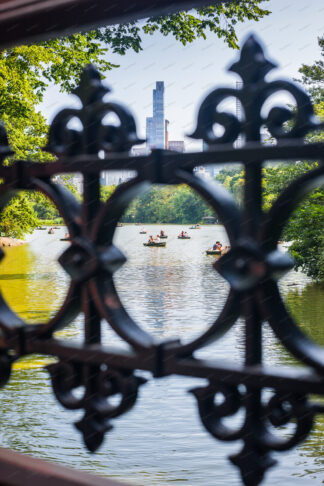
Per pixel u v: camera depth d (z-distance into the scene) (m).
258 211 1.18
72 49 12.78
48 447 9.51
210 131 1.21
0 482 1.35
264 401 1.16
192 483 8.21
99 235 1.35
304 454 8.83
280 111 1.13
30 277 34.19
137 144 1.29
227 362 1.19
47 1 1.32
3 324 1.46
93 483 1.24
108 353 1.31
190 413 11.14
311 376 1.09
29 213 30.44
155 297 26.64
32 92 14.24
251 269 1.15
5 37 1.47
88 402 1.36
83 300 1.38
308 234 16.20
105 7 1.28
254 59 1.16
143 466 8.80
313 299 20.86
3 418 10.62
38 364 13.65
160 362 1.24
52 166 1.41
